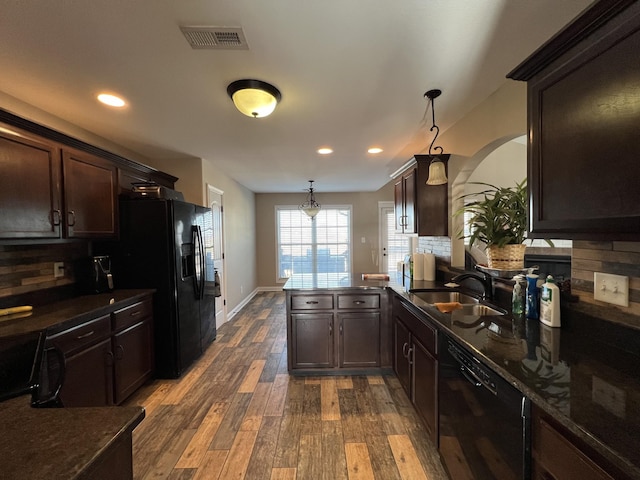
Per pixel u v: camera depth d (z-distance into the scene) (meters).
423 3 1.21
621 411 0.75
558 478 0.79
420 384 1.95
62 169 2.04
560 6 1.22
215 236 4.23
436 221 2.67
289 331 2.79
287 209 6.99
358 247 7.04
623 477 0.62
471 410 1.26
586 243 1.30
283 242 7.02
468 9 1.24
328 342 2.79
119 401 2.21
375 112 2.30
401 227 3.24
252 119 2.43
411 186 2.82
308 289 2.75
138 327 2.46
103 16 1.25
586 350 1.14
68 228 2.09
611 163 0.86
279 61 1.61
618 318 1.15
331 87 1.90
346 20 1.30
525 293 1.62
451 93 2.00
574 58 0.98
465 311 1.95
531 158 1.19
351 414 2.19
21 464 0.64
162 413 2.22
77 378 1.83
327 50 1.52
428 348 1.79
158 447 1.86
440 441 1.62
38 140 1.86
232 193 5.06
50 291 2.20
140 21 1.28
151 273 2.71
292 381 2.71
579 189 0.98
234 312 5.05
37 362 1.28
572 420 0.71
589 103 0.93
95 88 1.88
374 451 1.81
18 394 1.09
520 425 0.93
